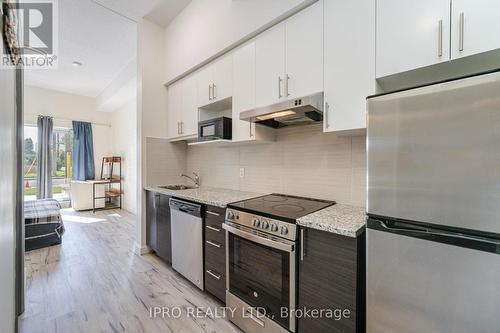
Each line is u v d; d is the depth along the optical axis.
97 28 3.03
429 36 1.09
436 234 0.82
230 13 2.11
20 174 1.71
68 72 4.39
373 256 0.99
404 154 0.89
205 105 2.50
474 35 0.97
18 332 1.56
